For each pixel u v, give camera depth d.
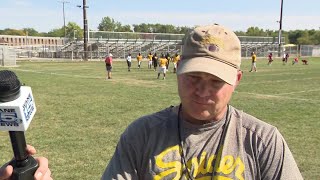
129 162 2.18
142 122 2.22
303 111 13.76
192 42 2.05
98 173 6.90
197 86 2.00
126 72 35.75
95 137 9.48
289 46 93.12
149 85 23.31
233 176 2.01
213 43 2.02
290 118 12.34
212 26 2.10
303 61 58.19
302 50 94.44
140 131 2.19
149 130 2.18
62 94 18.31
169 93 19.09
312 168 7.28
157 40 73.31
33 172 1.63
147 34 72.69
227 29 2.11
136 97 17.38
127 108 14.15
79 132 10.01
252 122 2.13
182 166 2.07
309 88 22.58
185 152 2.09
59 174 6.80
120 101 15.99
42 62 53.72
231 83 2.00
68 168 7.12
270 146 2.06
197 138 2.10
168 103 15.58
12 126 1.51
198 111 2.03
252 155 2.05
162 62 28.45
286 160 2.05
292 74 35.31
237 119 2.14
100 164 7.39
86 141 9.08
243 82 26.50
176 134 2.13
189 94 2.02
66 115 12.54
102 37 68.38
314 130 10.55
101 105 14.81
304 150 8.52
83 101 15.90
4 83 1.44
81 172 6.93
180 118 2.16
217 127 2.11
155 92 19.47
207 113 2.03
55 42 101.69
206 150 2.08
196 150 2.08
